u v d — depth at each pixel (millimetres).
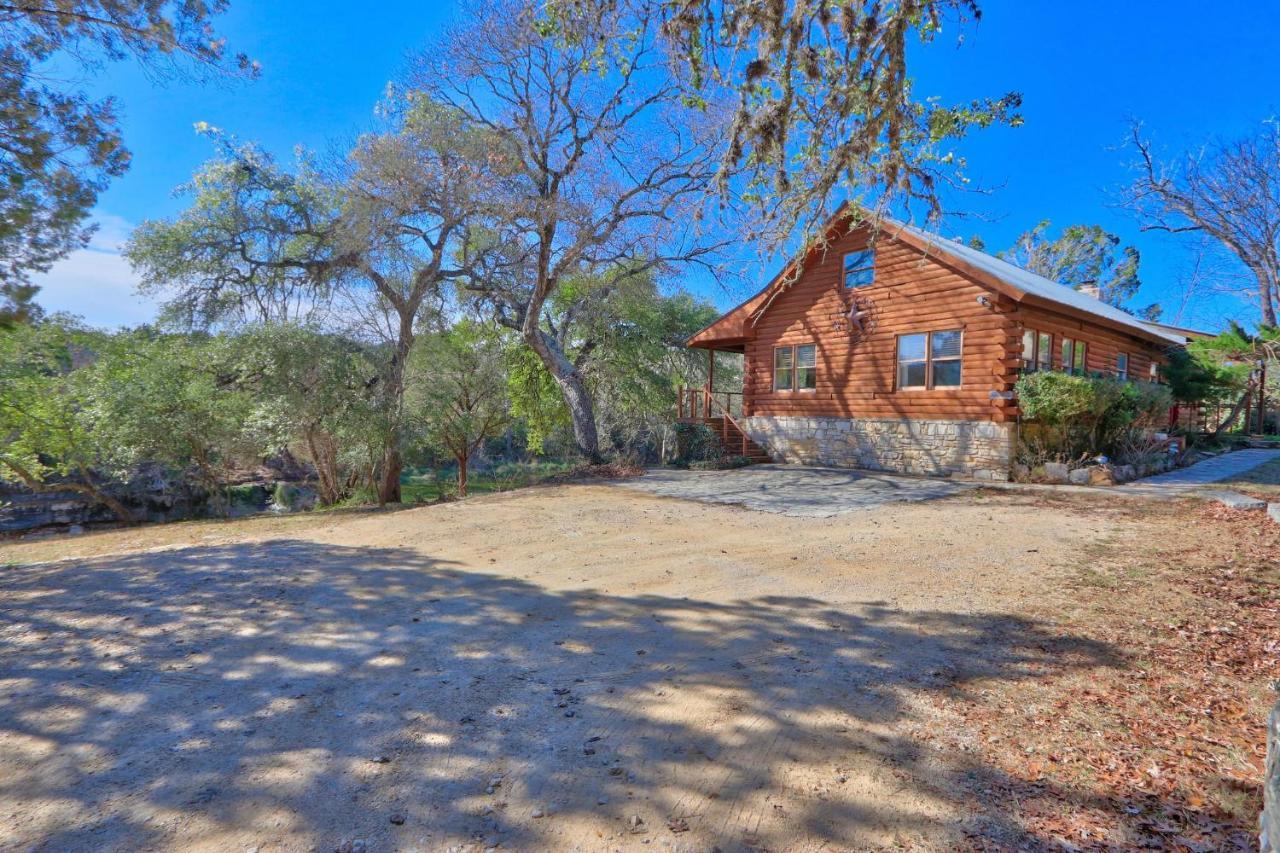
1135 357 18672
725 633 4602
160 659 4113
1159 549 6930
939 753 2988
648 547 7457
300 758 2963
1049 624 4723
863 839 2395
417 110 15164
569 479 14734
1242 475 12930
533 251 16125
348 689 3701
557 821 2518
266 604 5254
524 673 3926
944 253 13703
